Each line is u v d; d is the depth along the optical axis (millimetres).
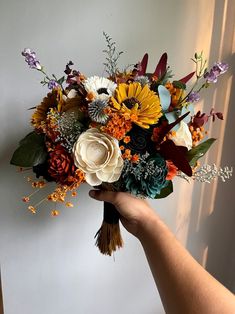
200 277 709
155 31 1026
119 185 842
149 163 761
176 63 1070
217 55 1098
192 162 842
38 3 932
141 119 739
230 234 1340
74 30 971
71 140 749
